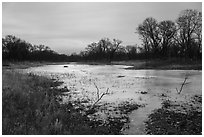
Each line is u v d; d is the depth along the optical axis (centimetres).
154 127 973
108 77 3172
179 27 7862
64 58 14262
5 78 1602
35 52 11788
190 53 7450
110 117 1132
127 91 1898
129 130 950
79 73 3994
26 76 2159
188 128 949
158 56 8256
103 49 13425
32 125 880
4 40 9469
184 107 1325
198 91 1886
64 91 1839
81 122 1019
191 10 7556
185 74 3644
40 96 1340
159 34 8394
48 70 4919
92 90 1941
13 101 1109
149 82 2536
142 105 1386
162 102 1464
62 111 1113
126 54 12788
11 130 815
